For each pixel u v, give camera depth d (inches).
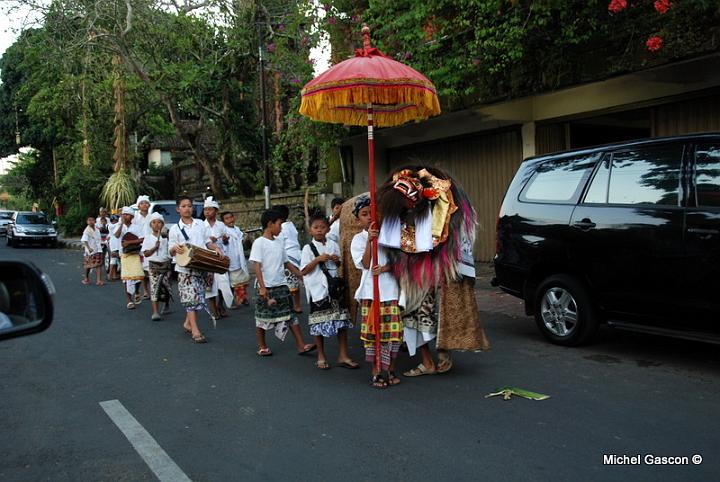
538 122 446.0
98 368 248.1
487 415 178.9
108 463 153.9
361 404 192.7
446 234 209.5
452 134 509.0
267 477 143.1
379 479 140.0
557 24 384.2
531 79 412.8
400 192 207.2
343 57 533.0
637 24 346.6
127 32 675.4
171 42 716.0
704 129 356.5
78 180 1143.6
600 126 471.8
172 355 266.8
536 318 263.3
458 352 253.8
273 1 679.7
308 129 559.2
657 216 219.3
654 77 356.8
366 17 469.1
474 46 390.0
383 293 211.5
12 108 1283.2
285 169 717.9
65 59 740.7
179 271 294.5
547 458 148.2
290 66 624.1
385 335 211.6
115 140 935.7
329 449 158.1
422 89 211.8
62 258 853.8
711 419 171.0
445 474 141.3
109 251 572.4
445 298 215.2
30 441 169.9
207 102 772.6
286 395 204.7
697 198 211.8
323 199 632.4
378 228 210.8
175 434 172.2
